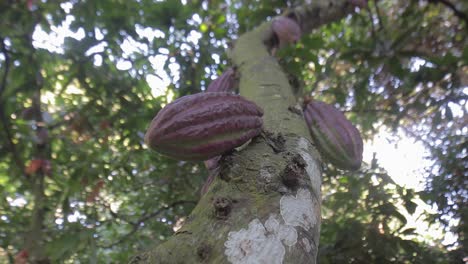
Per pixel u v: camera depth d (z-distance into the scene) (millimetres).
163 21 3697
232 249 840
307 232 939
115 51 3738
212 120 1146
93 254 2336
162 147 1125
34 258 3004
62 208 3383
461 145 3695
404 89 3484
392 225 3791
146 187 4477
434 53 3586
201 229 888
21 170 3699
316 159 1260
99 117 3877
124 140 4180
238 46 2205
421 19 3789
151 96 4047
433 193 3613
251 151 1110
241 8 4227
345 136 1637
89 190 4168
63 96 4172
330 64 3633
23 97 3842
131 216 4406
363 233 3105
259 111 1251
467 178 3641
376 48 3293
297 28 2482
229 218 895
